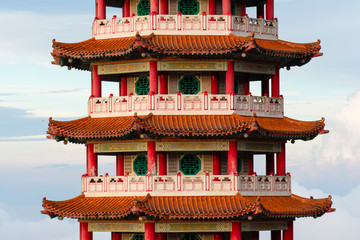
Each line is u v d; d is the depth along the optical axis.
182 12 96.31
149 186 89.81
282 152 96.31
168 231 90.06
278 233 97.25
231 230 90.31
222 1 96.25
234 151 91.94
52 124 92.50
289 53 93.69
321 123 94.50
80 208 90.81
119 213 87.94
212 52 90.38
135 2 98.44
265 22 96.25
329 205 93.00
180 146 91.94
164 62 92.81
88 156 95.25
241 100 92.31
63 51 93.31
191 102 91.38
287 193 94.50
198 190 89.81
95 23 96.06
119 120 92.62
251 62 94.94
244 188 90.88
